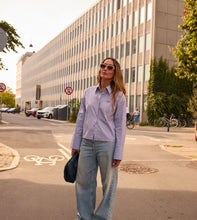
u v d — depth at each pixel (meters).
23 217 3.46
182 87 30.97
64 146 10.20
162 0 31.88
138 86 34.22
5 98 129.25
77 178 3.03
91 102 2.95
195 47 14.97
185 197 4.42
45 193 4.46
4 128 17.78
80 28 53.75
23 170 6.07
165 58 31.52
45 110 40.31
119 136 2.89
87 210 3.00
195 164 7.17
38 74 86.69
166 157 8.23
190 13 15.05
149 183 5.23
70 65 58.66
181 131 21.14
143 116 33.06
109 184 2.95
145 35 33.16
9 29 21.84
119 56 38.97
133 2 35.91
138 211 3.75
